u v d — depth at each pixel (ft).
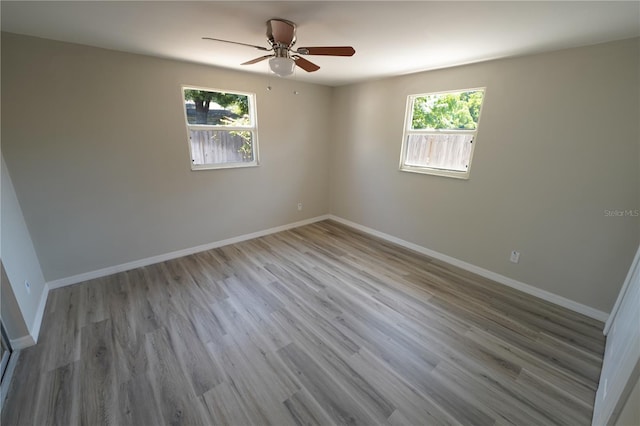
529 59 8.14
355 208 15.21
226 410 5.14
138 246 10.47
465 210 10.45
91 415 5.02
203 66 10.58
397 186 12.78
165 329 7.24
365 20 6.17
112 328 7.24
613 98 6.96
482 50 7.92
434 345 6.80
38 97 7.88
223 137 12.03
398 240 13.20
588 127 7.41
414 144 11.92
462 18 5.91
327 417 5.03
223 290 9.11
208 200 11.93
